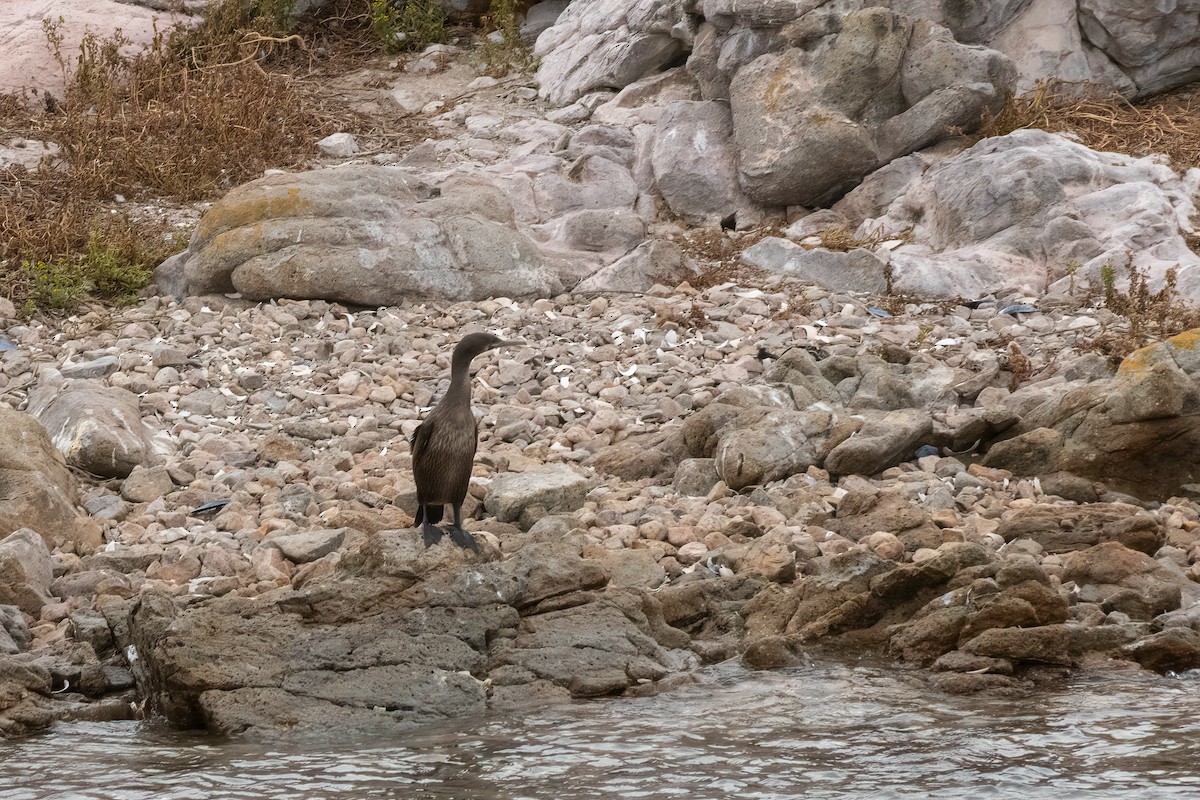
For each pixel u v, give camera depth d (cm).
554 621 3247
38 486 3909
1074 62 6988
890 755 2686
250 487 4234
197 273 5744
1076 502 4194
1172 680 3117
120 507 4141
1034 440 4362
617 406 4894
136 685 3191
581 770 2639
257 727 2895
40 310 5672
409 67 8244
